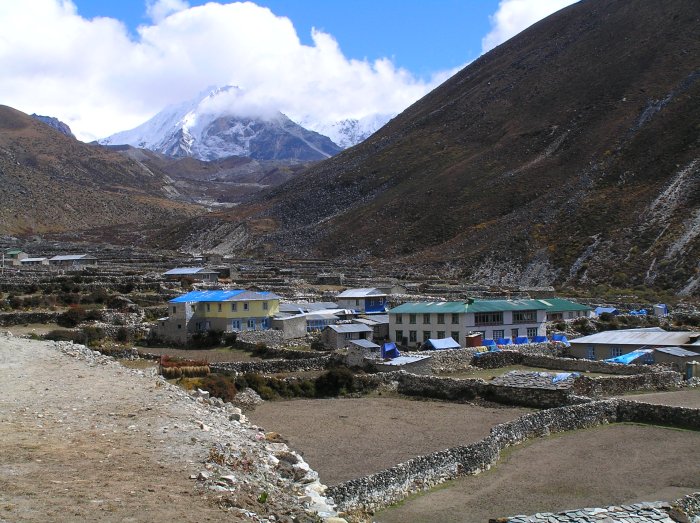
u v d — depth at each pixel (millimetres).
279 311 87562
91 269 126000
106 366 37375
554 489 33312
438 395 57000
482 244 197250
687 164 194875
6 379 32625
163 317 84812
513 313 86438
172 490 17891
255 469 20859
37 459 19766
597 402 47781
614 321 96750
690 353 67312
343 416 49719
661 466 37125
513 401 54062
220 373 57406
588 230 180000
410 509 30188
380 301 102750
